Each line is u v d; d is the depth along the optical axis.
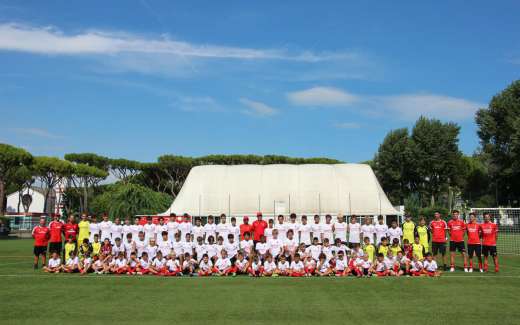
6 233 42.88
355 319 8.85
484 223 16.03
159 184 63.78
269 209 29.98
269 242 16.75
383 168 57.50
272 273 15.27
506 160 49.84
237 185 31.17
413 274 15.00
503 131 49.47
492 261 19.64
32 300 10.75
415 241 16.62
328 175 31.27
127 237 17.27
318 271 15.23
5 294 11.56
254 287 12.65
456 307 9.91
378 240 17.78
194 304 10.25
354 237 18.08
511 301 10.55
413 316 9.08
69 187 60.19
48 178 56.28
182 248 16.80
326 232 17.95
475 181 63.38
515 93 49.78
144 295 11.40
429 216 42.31
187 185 31.89
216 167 32.72
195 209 30.39
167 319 8.87
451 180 56.41
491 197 56.72
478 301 10.56
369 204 30.00
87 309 9.76
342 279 14.23
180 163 61.94
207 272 15.40
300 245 16.12
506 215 31.56
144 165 62.50
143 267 15.64
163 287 12.66
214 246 16.59
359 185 30.81
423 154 54.25
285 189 30.66
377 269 15.14
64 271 16.08
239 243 17.06
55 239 17.41
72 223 17.98
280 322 8.63
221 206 30.36
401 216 30.11
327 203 29.97
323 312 9.45
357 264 15.05
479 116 51.88
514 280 13.77
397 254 15.46
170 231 18.00
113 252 16.73
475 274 15.20
